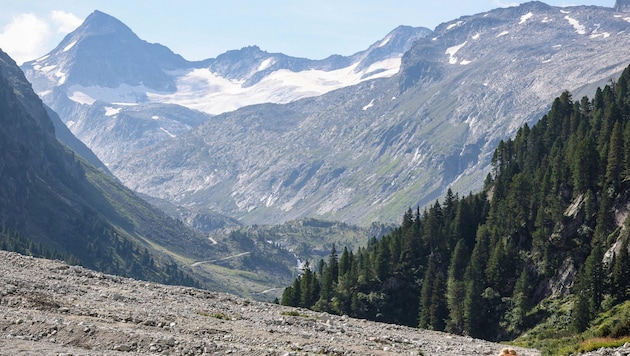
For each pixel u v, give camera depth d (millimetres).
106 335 36844
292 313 62531
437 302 163500
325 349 41344
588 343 46562
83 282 59781
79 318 41000
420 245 190625
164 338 37031
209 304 58562
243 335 42906
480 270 164875
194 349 36219
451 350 50781
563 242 161375
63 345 35188
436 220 195125
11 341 34156
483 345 58000
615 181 160750
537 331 139375
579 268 151750
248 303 65188
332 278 195250
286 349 40031
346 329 55344
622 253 136375
